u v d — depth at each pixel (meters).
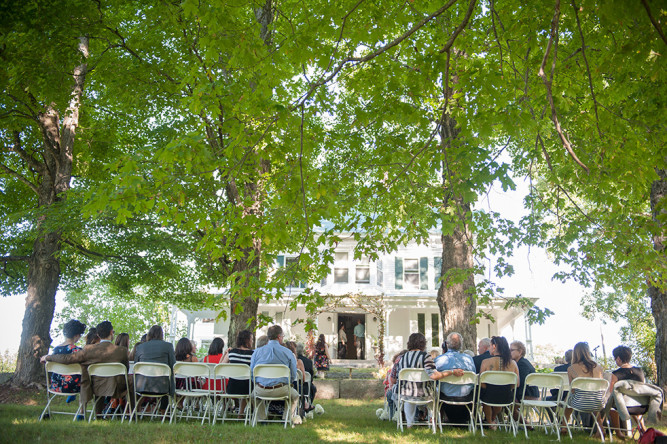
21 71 10.05
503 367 7.61
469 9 4.54
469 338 11.93
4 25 8.23
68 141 14.92
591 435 7.36
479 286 9.30
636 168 6.33
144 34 12.34
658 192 9.80
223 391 8.27
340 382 14.66
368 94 6.84
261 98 5.68
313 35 5.57
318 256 6.95
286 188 6.18
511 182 5.69
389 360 27.77
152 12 10.77
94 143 16.84
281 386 7.61
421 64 5.38
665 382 9.93
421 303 27.70
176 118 16.09
